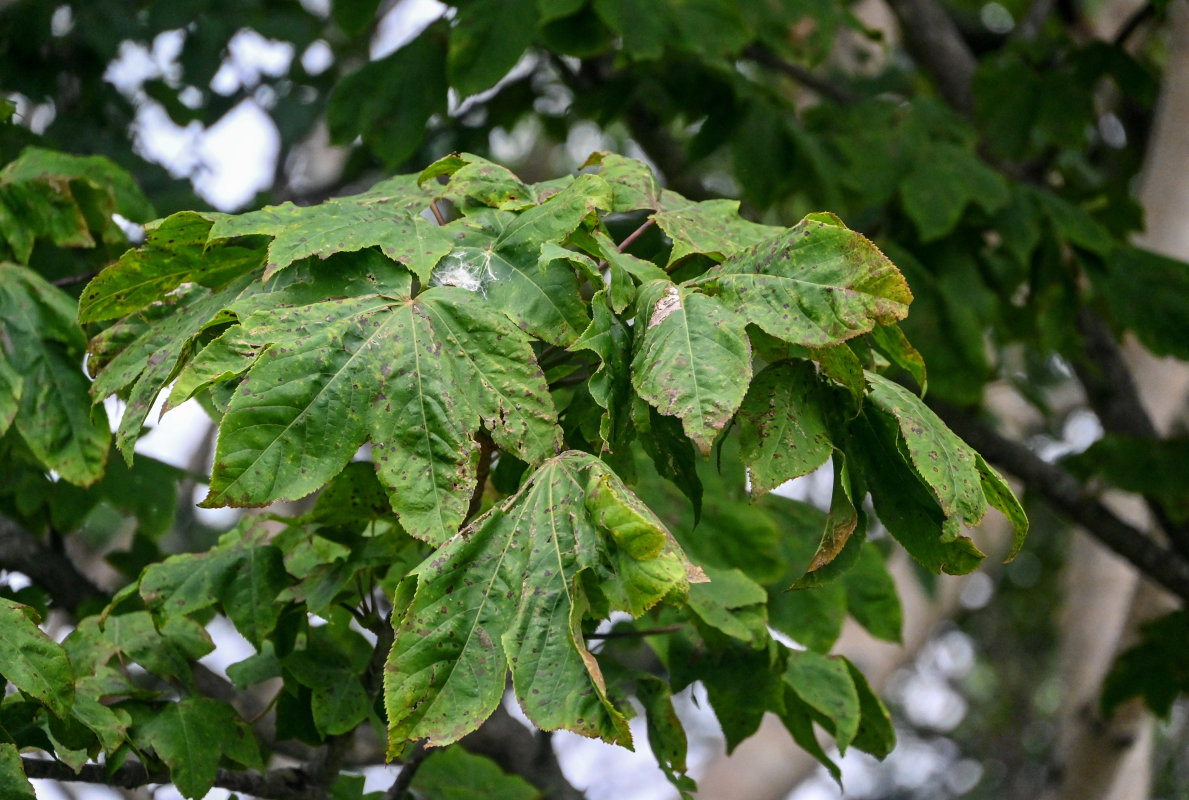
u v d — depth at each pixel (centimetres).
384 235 183
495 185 189
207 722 199
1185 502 324
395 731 173
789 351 185
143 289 191
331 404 178
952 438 181
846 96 346
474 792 229
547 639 173
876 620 237
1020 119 320
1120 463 320
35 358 205
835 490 180
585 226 184
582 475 177
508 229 185
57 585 245
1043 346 325
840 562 182
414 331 180
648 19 252
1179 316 291
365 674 200
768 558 227
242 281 187
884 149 291
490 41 254
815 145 304
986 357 276
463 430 178
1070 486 326
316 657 201
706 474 230
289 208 186
